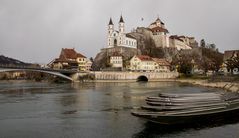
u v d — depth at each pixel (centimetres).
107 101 6141
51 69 14000
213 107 3944
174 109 3756
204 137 3130
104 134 3250
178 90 9012
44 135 3228
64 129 3500
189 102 3922
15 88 10719
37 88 10700
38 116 4356
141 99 6488
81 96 7275
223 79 11106
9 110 4934
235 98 4381
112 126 3628
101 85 12862
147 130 3425
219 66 17938
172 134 3250
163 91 8662
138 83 14762
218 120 3991
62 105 5550
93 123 3816
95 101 6153
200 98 4009
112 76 16762
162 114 3541
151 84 13512
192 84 13050
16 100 6425
